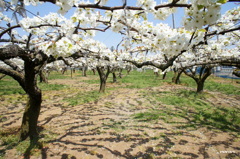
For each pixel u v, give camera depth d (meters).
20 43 3.65
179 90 11.79
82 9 1.79
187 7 1.14
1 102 8.19
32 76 3.31
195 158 3.32
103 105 7.65
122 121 5.45
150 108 7.01
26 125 4.04
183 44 1.47
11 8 1.31
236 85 15.05
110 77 24.69
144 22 2.02
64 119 5.74
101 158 3.31
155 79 20.69
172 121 5.37
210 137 4.26
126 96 9.78
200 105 7.57
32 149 3.58
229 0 0.92
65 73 35.97
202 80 10.58
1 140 3.96
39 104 4.09
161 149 3.65
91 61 6.79
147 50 3.01
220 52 5.49
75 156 3.36
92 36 2.77
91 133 4.49
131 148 3.69
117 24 1.83
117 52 5.81
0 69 3.18
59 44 2.09
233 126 5.11
